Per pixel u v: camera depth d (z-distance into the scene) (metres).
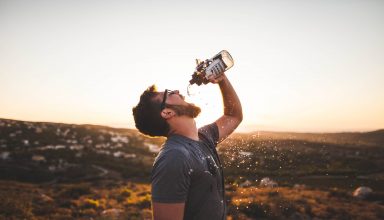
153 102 1.66
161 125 1.65
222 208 1.58
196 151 1.52
